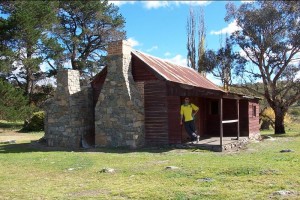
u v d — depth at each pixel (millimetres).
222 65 33125
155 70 18750
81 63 44219
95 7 44031
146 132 19031
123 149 17766
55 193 7980
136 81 19375
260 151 15711
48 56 39250
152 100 18938
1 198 7688
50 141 20422
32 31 33656
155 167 10992
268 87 31375
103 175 10016
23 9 33844
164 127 18578
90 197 7457
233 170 9523
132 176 9648
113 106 18781
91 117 21250
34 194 7953
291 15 29250
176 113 18328
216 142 18297
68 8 43750
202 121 23344
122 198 7293
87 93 21172
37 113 34125
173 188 7891
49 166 12109
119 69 18797
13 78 39969
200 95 17516
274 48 29500
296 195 6824
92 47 47719
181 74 22359
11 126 38812
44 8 36000
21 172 11094
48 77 42938
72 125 19859
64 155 15266
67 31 45656
